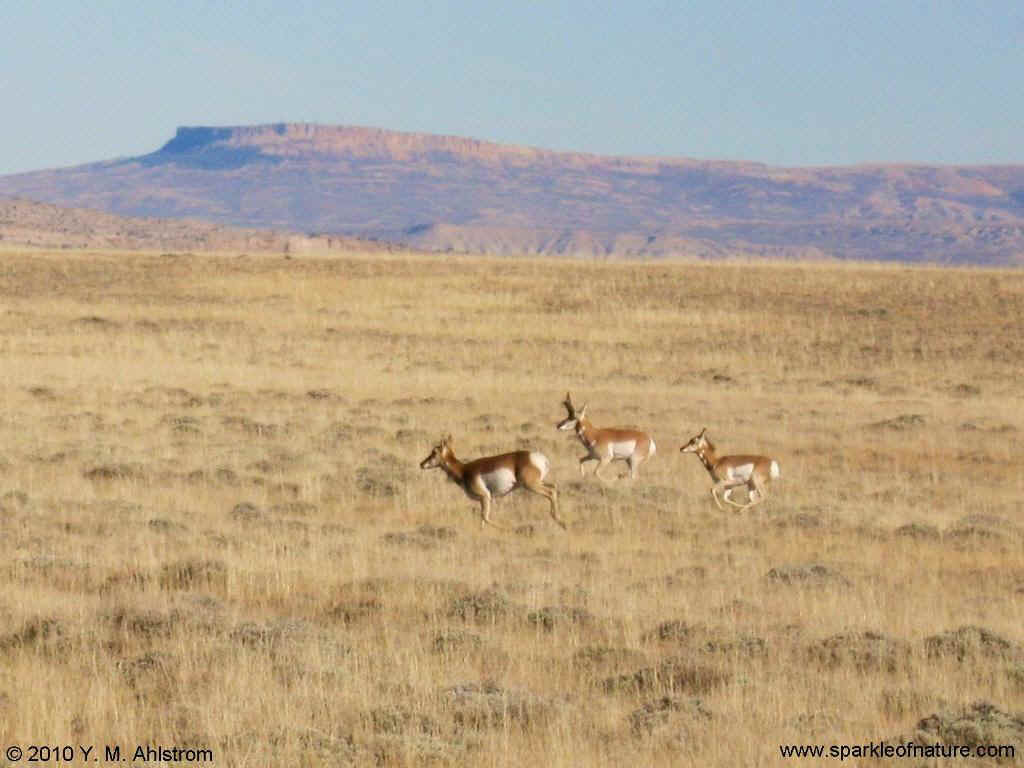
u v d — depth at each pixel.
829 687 51.38
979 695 50.72
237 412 151.25
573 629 60.56
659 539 85.69
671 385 193.50
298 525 85.50
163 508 91.44
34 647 54.81
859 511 96.25
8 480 99.38
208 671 51.22
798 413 160.38
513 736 44.69
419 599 65.56
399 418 148.62
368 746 43.19
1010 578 75.00
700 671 52.84
